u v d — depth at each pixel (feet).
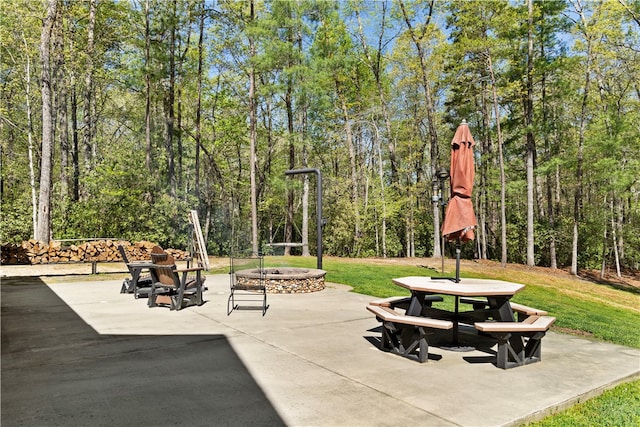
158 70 59.57
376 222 74.54
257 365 13.12
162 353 14.35
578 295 41.81
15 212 57.82
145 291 25.81
